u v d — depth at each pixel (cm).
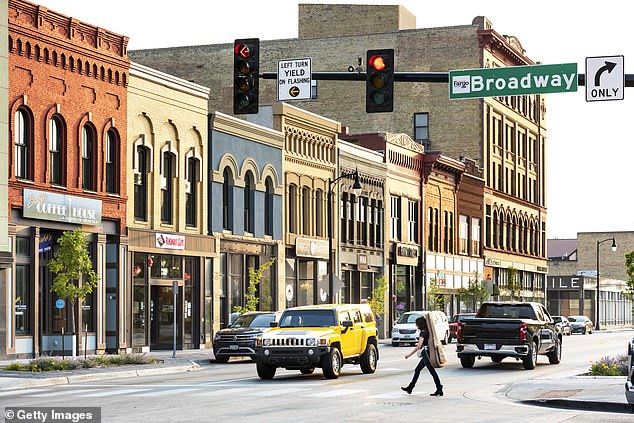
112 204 5762
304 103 11369
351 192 8694
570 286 17000
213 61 11006
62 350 5041
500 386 3775
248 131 7162
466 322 4784
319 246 8094
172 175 6356
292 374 4309
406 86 11425
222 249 6812
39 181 5212
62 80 5406
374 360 4397
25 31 5125
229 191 6969
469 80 3288
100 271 5647
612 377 3903
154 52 11219
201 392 3381
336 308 4116
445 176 10656
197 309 6544
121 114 5866
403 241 9688
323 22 11681
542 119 14200
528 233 13550
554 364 5244
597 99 3172
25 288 5122
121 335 5772
